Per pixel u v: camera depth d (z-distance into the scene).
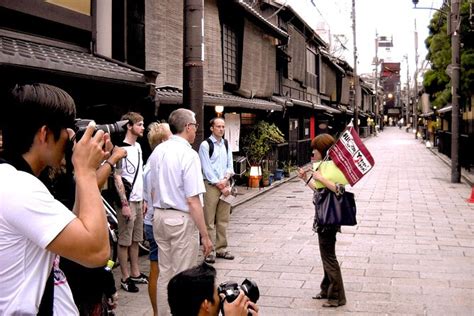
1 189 1.65
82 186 1.73
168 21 10.31
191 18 7.30
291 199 15.04
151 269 5.39
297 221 11.59
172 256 4.97
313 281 7.02
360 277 7.17
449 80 23.78
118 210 6.31
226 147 8.09
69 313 1.95
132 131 6.52
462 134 25.05
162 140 6.04
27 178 1.69
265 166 17.59
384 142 52.88
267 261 8.08
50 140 1.79
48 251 1.73
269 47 18.12
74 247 1.64
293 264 7.90
